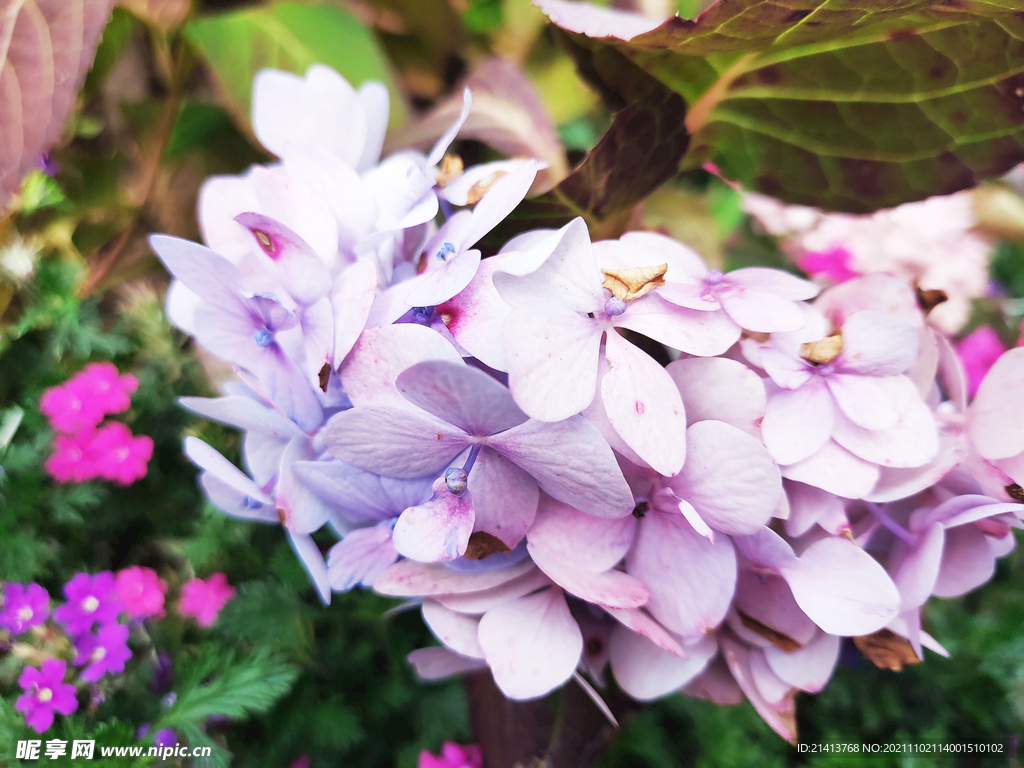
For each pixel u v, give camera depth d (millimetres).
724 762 202
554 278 119
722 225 305
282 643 205
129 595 197
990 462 139
